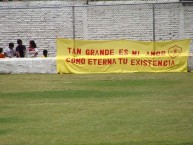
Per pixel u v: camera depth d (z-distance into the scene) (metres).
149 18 81.69
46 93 48.72
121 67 61.69
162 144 30.75
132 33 82.06
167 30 82.00
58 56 62.03
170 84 52.91
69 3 82.69
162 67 61.53
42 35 82.75
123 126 35.19
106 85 52.84
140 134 33.06
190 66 61.72
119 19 82.06
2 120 37.72
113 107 41.62
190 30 82.00
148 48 61.78
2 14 82.75
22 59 61.97
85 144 31.05
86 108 41.44
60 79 57.28
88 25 82.69
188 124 35.47
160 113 39.00
